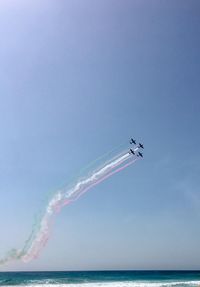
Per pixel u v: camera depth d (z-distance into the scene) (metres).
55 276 121.31
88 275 134.00
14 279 100.25
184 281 88.62
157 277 115.56
